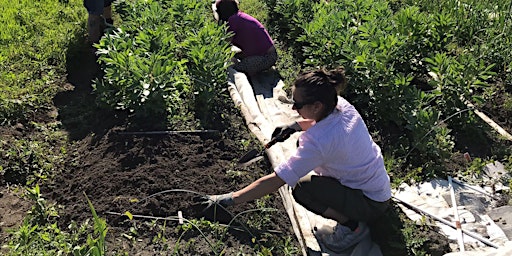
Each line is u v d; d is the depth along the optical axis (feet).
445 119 18.24
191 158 16.49
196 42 20.74
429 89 22.07
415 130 17.85
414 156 17.51
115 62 17.87
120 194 14.96
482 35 25.16
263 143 17.70
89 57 22.52
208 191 15.26
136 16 23.09
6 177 15.52
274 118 19.98
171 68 17.89
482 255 12.91
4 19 24.25
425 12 27.89
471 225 14.70
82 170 16.02
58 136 17.54
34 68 21.03
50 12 25.53
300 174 12.47
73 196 14.98
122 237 13.65
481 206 15.57
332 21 22.98
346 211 13.20
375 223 14.25
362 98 19.76
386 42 20.18
